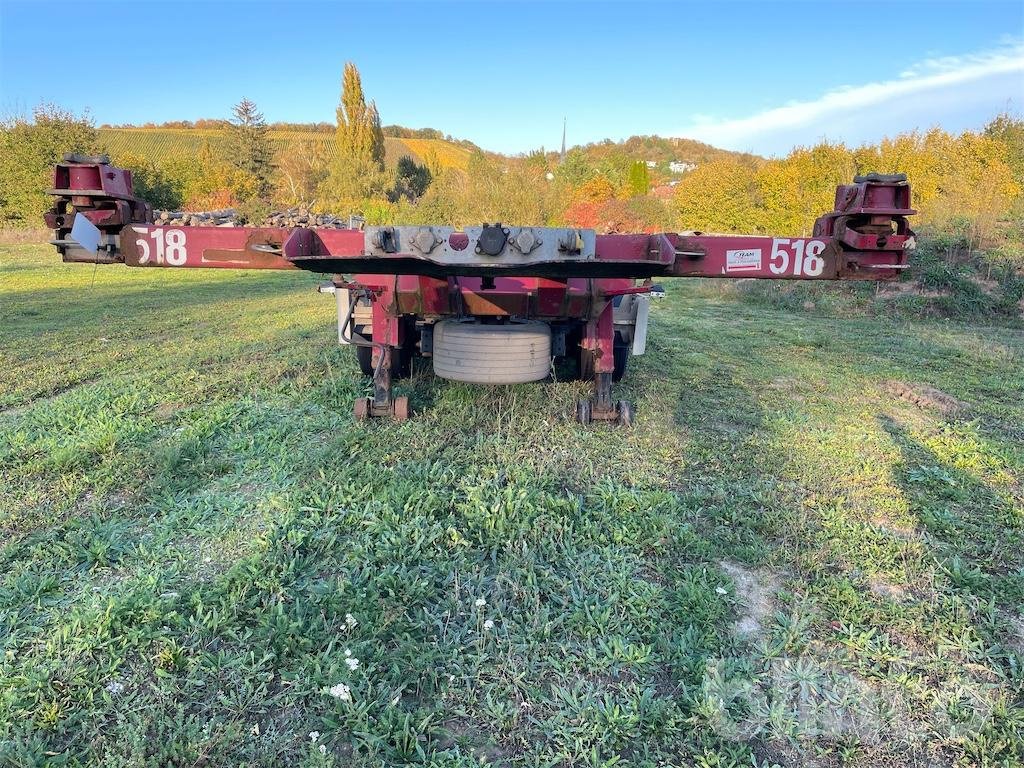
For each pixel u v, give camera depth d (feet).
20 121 93.25
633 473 13.50
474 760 6.62
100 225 12.43
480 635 8.39
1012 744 7.01
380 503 11.54
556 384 19.38
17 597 8.95
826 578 9.88
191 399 17.69
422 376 20.08
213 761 6.59
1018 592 9.67
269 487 12.42
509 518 11.19
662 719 7.22
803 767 6.81
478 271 11.82
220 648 8.11
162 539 10.44
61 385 19.19
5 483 12.30
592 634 8.50
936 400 19.67
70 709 7.11
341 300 18.61
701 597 9.19
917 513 12.17
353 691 7.38
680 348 27.25
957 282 37.93
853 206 13.39
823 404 19.13
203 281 51.62
